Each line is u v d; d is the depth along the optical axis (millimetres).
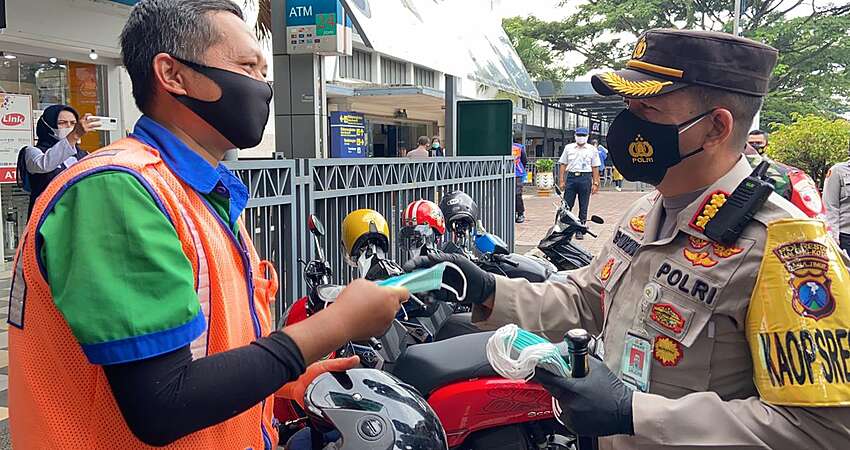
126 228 1174
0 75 7879
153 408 1144
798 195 2992
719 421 1368
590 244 9734
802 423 1326
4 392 4371
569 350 1417
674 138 1576
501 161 8625
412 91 13836
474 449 2621
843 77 25453
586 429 1404
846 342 1329
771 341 1373
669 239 1588
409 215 3809
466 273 2043
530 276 4082
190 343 1205
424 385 2592
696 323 1490
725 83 1544
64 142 5539
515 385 2533
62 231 1191
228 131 1402
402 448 1861
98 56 8500
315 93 5500
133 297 1150
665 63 1575
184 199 1326
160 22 1356
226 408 1190
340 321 1320
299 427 2658
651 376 1560
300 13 5391
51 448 1234
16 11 7168
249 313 1469
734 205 1490
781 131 11539
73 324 1136
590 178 12742
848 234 5637
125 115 9023
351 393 1970
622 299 1697
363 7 5117
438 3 7430
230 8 1429
